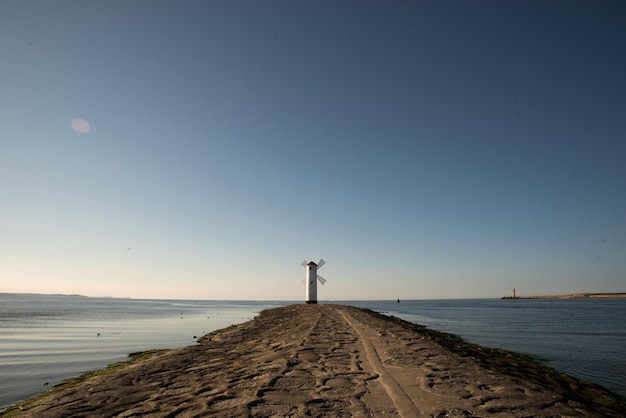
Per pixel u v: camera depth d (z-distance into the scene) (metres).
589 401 7.48
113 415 6.39
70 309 74.69
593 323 42.91
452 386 7.32
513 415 5.72
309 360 10.02
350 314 30.00
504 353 17.16
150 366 11.20
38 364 15.60
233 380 8.23
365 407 5.99
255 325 27.80
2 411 7.85
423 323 42.66
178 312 66.56
